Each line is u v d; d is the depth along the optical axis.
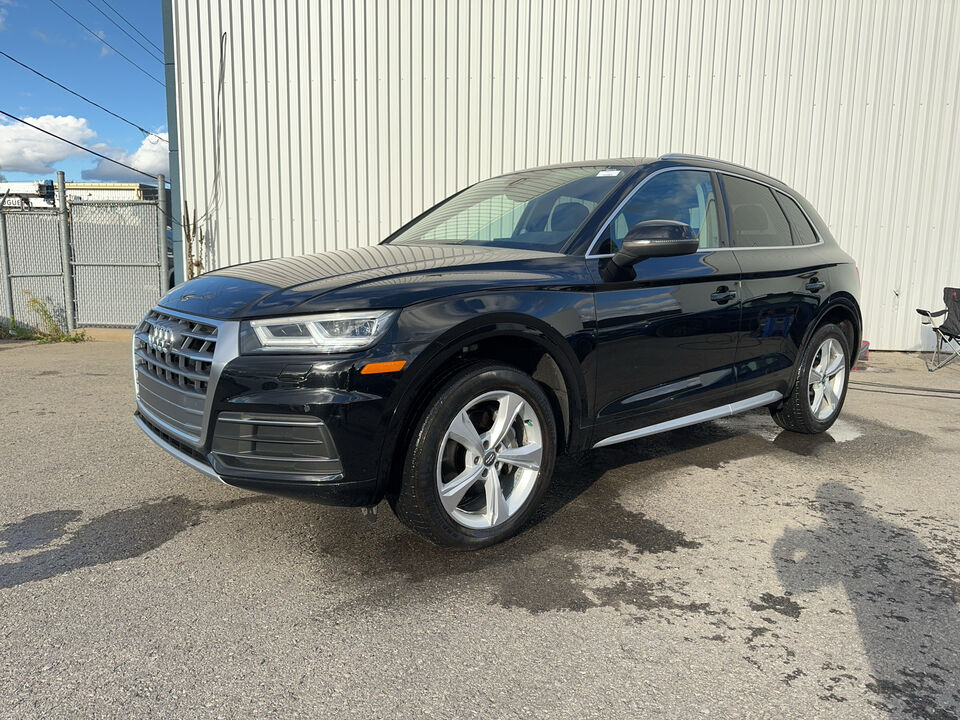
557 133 8.37
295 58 8.27
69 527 3.07
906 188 8.57
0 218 9.36
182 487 3.57
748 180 4.30
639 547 2.96
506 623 2.35
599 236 3.28
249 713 1.88
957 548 3.01
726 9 8.24
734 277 3.79
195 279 3.23
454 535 2.72
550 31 8.22
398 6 8.16
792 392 4.47
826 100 8.40
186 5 8.22
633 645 2.24
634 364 3.28
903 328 8.79
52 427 4.71
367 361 2.41
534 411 2.90
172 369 2.72
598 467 4.02
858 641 2.28
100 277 9.38
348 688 2.00
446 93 8.30
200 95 8.35
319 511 3.27
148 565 2.72
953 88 8.42
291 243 8.56
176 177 8.52
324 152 8.41
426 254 3.17
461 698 1.96
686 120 8.38
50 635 2.22
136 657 2.12
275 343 2.45
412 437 2.58
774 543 3.03
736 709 1.93
